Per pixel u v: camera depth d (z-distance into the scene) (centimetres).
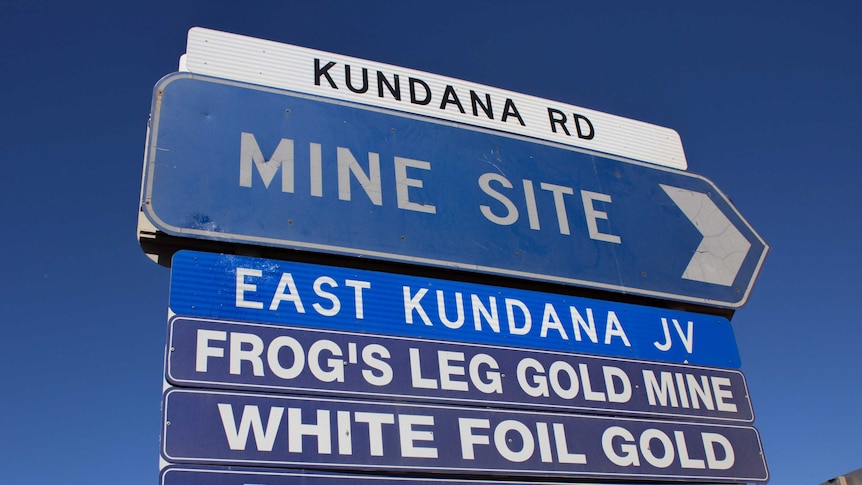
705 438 496
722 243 607
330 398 408
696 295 569
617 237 568
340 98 544
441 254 496
